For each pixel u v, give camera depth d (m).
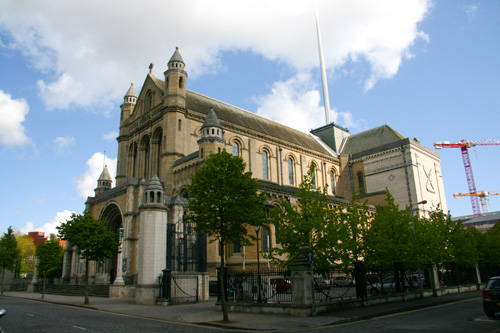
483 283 42.12
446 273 37.16
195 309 24.92
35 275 53.41
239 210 21.28
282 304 21.14
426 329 15.29
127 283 39.47
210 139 44.91
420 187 70.25
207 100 64.38
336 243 24.80
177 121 52.16
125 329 16.22
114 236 33.91
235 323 18.19
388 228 32.81
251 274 24.81
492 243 47.84
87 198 53.41
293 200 51.38
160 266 29.48
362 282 24.84
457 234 40.44
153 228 29.80
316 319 18.62
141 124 60.84
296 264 20.83
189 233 34.81
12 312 23.62
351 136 89.00
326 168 76.56
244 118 67.06
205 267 32.94
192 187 22.84
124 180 63.16
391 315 20.84
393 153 73.19
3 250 52.31
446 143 174.38
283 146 66.81
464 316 19.45
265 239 46.75
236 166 22.83
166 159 50.53
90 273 48.81
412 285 32.00
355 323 17.89
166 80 54.78
